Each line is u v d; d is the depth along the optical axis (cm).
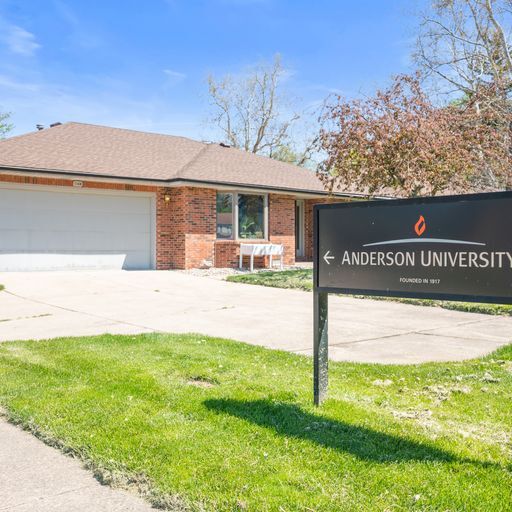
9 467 346
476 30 2270
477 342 753
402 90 1558
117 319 931
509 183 1544
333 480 315
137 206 1767
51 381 515
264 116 4184
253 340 759
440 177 1416
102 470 332
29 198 1569
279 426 399
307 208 2295
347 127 1472
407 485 309
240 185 1836
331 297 1236
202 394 475
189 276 1602
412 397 482
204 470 328
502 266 339
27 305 1080
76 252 1652
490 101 1656
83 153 1759
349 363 613
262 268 1917
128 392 481
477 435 392
